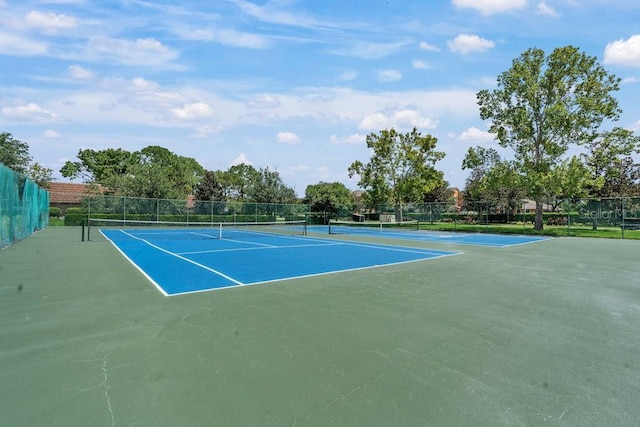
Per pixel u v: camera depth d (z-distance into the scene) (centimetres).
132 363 360
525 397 302
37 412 271
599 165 2842
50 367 349
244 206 3647
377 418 268
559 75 2711
